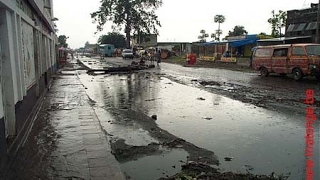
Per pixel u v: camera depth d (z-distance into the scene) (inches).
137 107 408.2
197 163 205.8
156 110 387.9
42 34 523.5
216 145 247.9
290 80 701.9
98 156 208.1
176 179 177.5
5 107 226.4
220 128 300.0
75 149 221.8
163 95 514.6
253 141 257.8
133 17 2593.5
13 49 245.3
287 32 1242.0
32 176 175.9
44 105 397.7
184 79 776.3
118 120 330.0
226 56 1443.2
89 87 624.7
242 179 178.9
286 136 270.8
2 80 224.4
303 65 662.5
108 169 186.5
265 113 364.5
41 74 486.0
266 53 788.0
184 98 481.4
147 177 188.2
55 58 1049.5
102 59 2190.0
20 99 258.5
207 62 1510.8
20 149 221.8
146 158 219.8
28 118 305.6
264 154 226.8
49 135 257.6
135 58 2294.5
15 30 248.8
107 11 2598.4
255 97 479.2
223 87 610.2
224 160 215.5
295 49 694.5
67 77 808.3
